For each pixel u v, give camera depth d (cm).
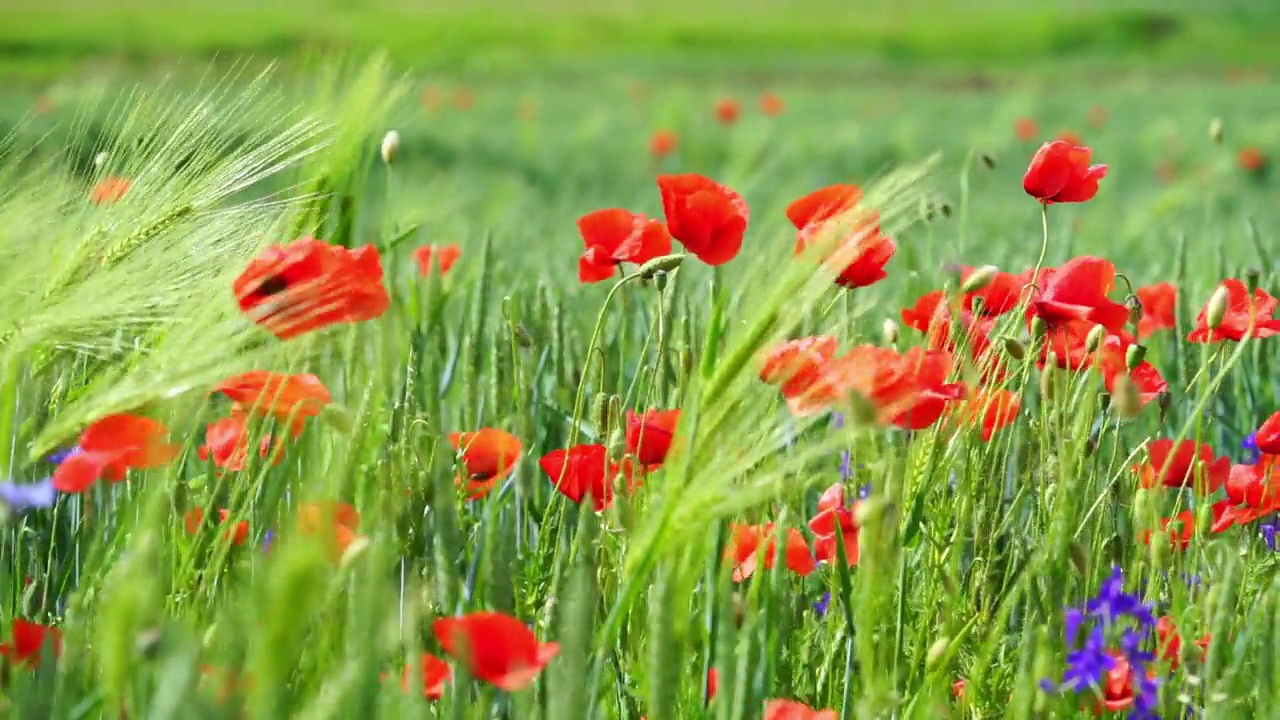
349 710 309
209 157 340
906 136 1856
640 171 1648
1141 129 2423
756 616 318
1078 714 324
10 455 322
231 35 4825
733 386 317
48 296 331
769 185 1195
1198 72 5262
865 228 322
